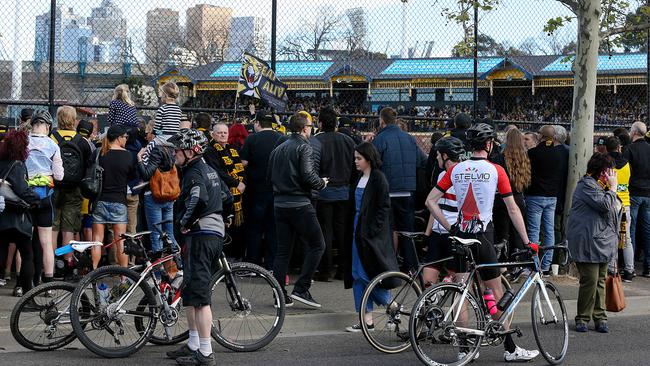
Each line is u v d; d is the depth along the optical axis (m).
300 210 9.06
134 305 7.61
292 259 11.38
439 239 8.15
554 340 7.66
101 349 7.42
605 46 13.62
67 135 9.63
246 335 7.95
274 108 12.14
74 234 10.13
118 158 9.72
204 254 7.20
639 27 11.99
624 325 9.54
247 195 10.52
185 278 7.23
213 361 7.24
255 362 7.44
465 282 7.32
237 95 11.78
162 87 10.36
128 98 10.66
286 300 9.36
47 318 7.62
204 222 7.22
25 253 8.76
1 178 8.48
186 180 7.21
